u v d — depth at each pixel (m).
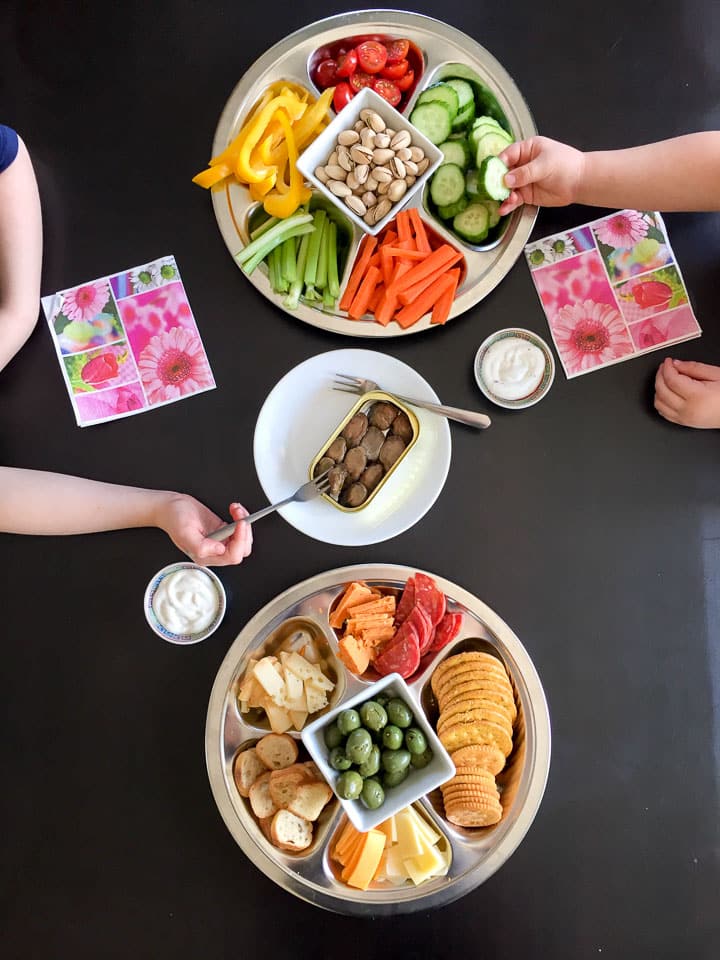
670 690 1.33
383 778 1.15
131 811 1.31
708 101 1.39
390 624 1.22
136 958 1.28
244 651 1.24
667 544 1.35
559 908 1.28
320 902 1.19
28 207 1.33
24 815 1.32
